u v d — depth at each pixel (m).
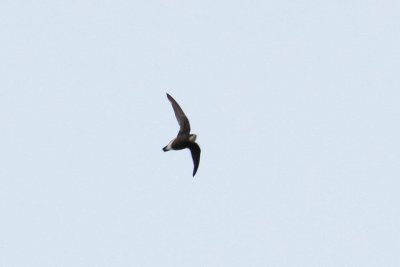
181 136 44.34
